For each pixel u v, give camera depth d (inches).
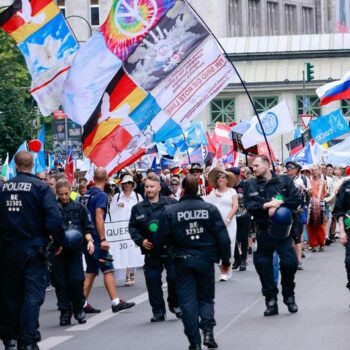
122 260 1142.3
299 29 6520.7
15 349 757.9
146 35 1121.4
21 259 733.9
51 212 733.9
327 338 770.8
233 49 4943.4
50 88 1178.6
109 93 1131.9
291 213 868.0
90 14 5359.3
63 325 903.7
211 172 1206.3
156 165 1724.9
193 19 1117.1
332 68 4877.0
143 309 985.5
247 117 4945.9
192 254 733.3
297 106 4911.4
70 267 903.1
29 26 1171.3
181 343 783.7
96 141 1136.8
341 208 920.3
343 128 1881.2
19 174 743.1
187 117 1131.3
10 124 2299.5
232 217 1198.3
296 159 1844.2
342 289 1064.8
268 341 767.7
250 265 1406.3
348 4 6638.8
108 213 1139.9
